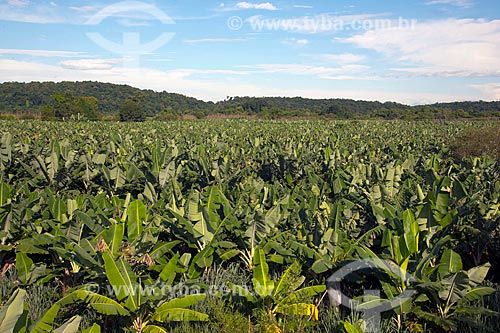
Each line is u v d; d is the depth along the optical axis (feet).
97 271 19.15
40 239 21.42
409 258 21.06
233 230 23.79
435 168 40.70
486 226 24.63
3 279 22.36
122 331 18.37
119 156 50.96
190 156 49.80
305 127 133.39
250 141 77.66
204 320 17.99
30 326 15.05
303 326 18.17
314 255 20.80
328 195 34.88
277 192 30.27
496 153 60.39
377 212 24.20
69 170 40.16
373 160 52.65
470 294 18.33
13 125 115.65
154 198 29.50
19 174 44.78
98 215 23.03
